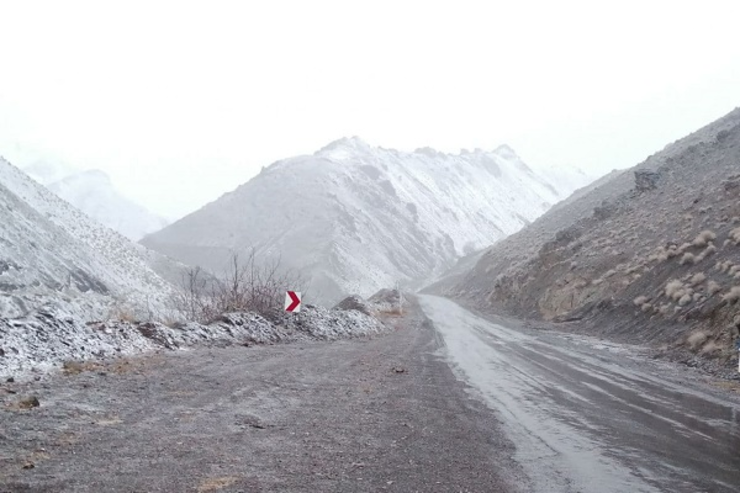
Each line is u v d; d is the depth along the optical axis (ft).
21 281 145.69
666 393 35.58
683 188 144.46
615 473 17.84
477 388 34.30
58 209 252.21
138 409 21.71
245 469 15.69
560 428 24.13
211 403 23.86
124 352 34.99
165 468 15.23
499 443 21.01
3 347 28.14
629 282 100.27
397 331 82.99
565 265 148.05
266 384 29.63
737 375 44.21
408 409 26.20
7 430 17.38
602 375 43.16
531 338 78.59
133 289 204.23
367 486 15.06
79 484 13.61
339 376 35.01
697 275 75.05
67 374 27.17
